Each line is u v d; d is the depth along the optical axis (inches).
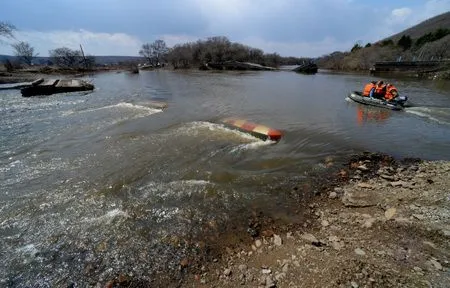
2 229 209.8
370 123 506.6
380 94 674.8
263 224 213.5
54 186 272.2
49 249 188.4
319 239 193.8
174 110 597.0
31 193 260.1
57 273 169.0
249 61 3034.0
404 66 1732.3
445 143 399.5
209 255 181.2
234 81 1347.2
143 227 208.5
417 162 330.0
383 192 254.2
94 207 235.5
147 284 160.2
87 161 329.4
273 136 398.3
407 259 171.0
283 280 157.5
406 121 523.5
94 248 188.2
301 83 1246.3
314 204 239.9
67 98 796.6
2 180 286.5
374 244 185.8
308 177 288.4
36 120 519.2
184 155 342.3
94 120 513.0
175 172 296.8
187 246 189.0
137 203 239.9
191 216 221.9
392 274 158.1
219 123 481.7
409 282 152.2
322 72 2231.8
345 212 226.2
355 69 2434.8
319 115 566.3
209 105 658.8
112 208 233.3
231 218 219.9
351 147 381.1
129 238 197.0
